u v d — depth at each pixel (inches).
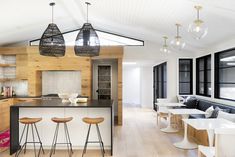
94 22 241.0
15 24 200.8
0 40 239.5
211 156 106.3
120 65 250.8
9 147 162.4
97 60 294.4
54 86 270.8
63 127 165.5
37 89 254.1
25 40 268.8
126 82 478.0
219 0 115.5
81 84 252.5
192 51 275.3
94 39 151.8
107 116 164.7
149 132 215.3
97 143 165.0
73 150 162.6
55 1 168.9
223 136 96.3
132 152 157.9
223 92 212.4
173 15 156.2
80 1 169.8
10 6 160.1
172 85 283.1
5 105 223.8
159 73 352.2
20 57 250.4
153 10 155.1
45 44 145.0
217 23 153.3
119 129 227.9
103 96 299.4
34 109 165.9
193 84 279.1
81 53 152.3
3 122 219.3
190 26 128.3
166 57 281.9
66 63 248.7
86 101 173.2
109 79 300.4
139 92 465.1
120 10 173.0
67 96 171.3
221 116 155.4
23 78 249.8
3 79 249.9
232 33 172.4
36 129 160.1
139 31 234.7
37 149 165.0
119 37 282.0
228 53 202.7
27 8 171.0
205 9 132.0
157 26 195.8
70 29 273.6
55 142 162.4
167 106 228.8
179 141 184.5
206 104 218.5
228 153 96.4
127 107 407.5
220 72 218.5
